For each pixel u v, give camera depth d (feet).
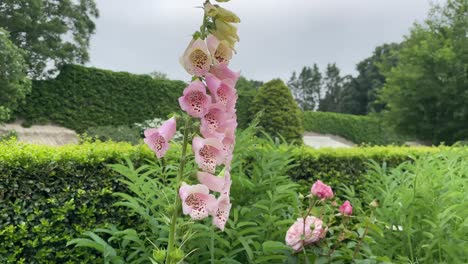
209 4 5.90
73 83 65.98
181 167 5.99
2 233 11.81
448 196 10.14
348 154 19.33
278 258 9.34
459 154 13.23
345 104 184.55
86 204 13.06
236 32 6.01
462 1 74.33
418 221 10.28
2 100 58.08
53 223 12.62
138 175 11.77
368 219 8.96
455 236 9.39
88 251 12.74
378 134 109.60
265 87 72.74
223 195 6.01
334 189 18.49
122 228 12.92
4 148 13.10
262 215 10.39
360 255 9.79
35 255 12.35
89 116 66.69
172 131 6.06
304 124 104.53
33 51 79.51
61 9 84.89
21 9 77.15
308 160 18.29
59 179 12.76
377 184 12.30
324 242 9.14
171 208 5.95
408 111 75.20
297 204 10.59
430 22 77.25
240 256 10.48
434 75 72.54
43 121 64.23
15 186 12.12
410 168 11.94
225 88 5.80
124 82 69.10
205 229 9.66
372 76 179.32
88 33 91.35
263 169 11.21
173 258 5.80
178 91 72.43
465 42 71.61
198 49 5.69
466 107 69.46
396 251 10.52
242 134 11.32
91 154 13.37
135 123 67.05
